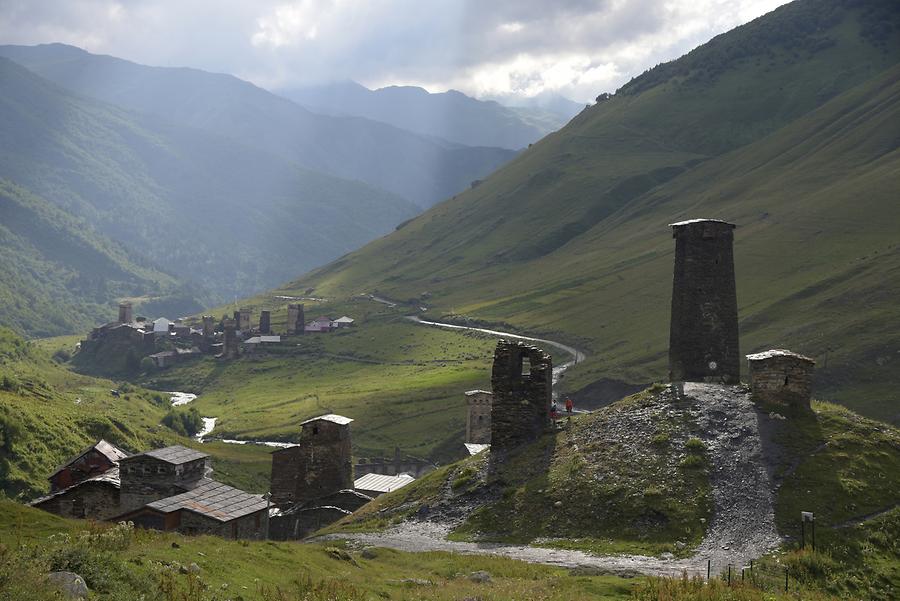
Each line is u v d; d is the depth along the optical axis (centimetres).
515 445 6112
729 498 4684
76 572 2769
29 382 19288
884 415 15250
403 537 5341
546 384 6169
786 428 5122
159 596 2828
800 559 4062
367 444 18288
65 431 13625
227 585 3183
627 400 6031
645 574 4050
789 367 5419
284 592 3281
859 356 17162
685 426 5356
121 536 3519
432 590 3712
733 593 3550
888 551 4188
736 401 5484
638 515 4775
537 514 5116
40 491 11650
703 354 6412
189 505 5603
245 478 13925
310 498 8269
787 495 4588
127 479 6588
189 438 19850
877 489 4588
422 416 19912
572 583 3866
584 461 5394
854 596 3844
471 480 5869
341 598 3281
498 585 3853
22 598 2420
